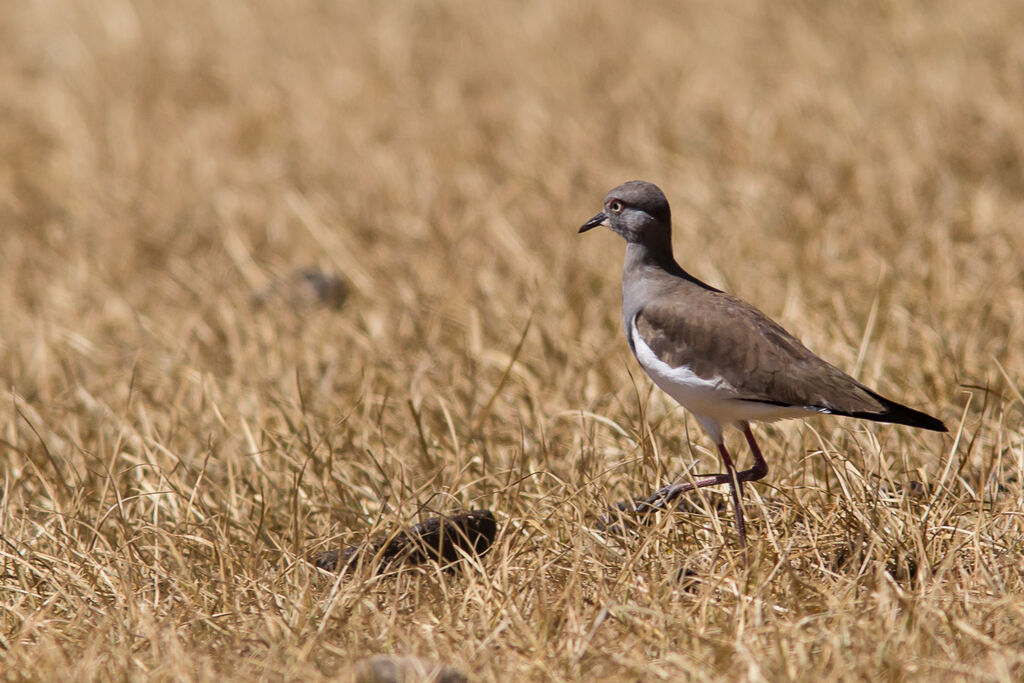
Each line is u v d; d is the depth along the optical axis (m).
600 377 12.37
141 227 19.22
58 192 20.91
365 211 18.89
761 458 9.51
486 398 12.25
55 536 9.87
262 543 9.80
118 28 28.89
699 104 21.91
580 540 8.88
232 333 14.56
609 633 8.15
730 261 15.73
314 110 23.53
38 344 14.30
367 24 28.36
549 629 8.14
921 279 14.24
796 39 24.55
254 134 22.81
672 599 8.39
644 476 10.14
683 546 9.45
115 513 10.22
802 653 7.44
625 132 20.83
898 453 10.45
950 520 9.12
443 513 9.83
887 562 8.84
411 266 16.73
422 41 27.03
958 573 8.69
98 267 17.69
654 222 9.99
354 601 8.57
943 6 25.72
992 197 16.77
